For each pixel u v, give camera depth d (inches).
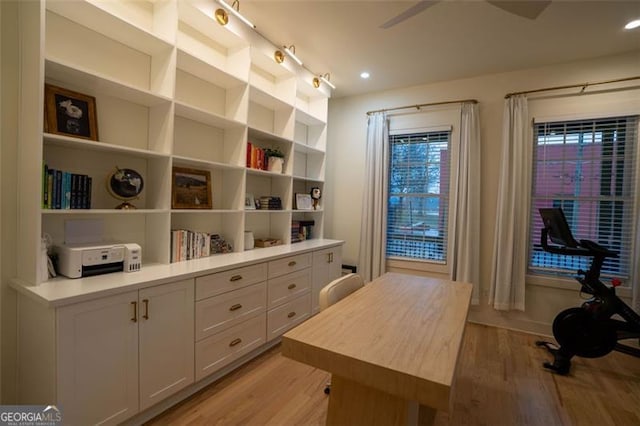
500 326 135.6
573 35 104.8
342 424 47.3
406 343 42.9
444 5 90.2
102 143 72.4
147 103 87.2
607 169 119.6
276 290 107.7
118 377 64.0
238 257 100.3
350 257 171.9
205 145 107.0
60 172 69.1
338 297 65.3
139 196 89.2
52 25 70.7
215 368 85.5
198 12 89.5
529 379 94.0
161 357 72.1
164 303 72.2
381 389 36.4
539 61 124.6
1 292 65.2
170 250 88.7
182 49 86.2
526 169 128.6
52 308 54.7
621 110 115.9
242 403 78.8
